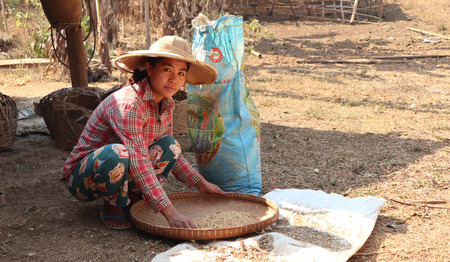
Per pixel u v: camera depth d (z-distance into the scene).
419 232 3.27
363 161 4.86
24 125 5.95
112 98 3.09
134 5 13.17
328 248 2.84
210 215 3.28
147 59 3.08
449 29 15.62
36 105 6.43
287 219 3.32
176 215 2.96
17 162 4.50
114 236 3.15
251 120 3.95
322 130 6.05
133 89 3.04
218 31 3.74
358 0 17.81
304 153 5.14
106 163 2.91
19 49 11.68
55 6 5.21
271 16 17.47
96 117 3.16
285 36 14.64
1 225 3.24
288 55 12.27
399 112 7.03
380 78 9.70
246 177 3.88
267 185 4.22
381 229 3.31
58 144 4.98
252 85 8.88
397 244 3.08
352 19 16.95
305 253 2.70
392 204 3.78
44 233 3.19
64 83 8.78
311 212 3.40
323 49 13.02
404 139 5.61
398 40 14.15
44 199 3.79
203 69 3.26
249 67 10.77
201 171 3.98
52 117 4.84
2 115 4.64
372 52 12.68
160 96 3.11
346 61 11.40
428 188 4.11
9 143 4.74
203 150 3.86
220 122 3.82
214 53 3.73
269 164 4.80
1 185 3.91
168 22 9.50
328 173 4.53
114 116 3.01
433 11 18.06
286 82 9.19
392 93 8.36
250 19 16.78
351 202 3.54
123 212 3.29
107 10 9.02
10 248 2.96
